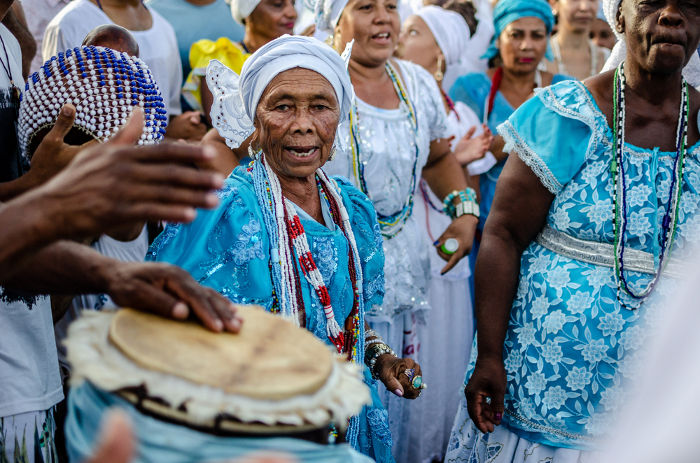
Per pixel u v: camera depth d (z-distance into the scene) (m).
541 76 4.57
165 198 1.02
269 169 2.14
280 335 1.33
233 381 1.13
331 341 2.10
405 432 3.54
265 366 1.20
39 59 3.91
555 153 2.35
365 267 2.31
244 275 1.99
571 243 2.39
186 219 1.03
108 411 1.10
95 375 1.10
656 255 2.30
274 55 2.09
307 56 2.11
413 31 4.45
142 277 1.32
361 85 3.30
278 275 2.03
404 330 3.44
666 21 2.18
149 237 2.79
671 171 2.31
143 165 1.02
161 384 1.10
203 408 1.06
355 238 2.29
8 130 2.20
